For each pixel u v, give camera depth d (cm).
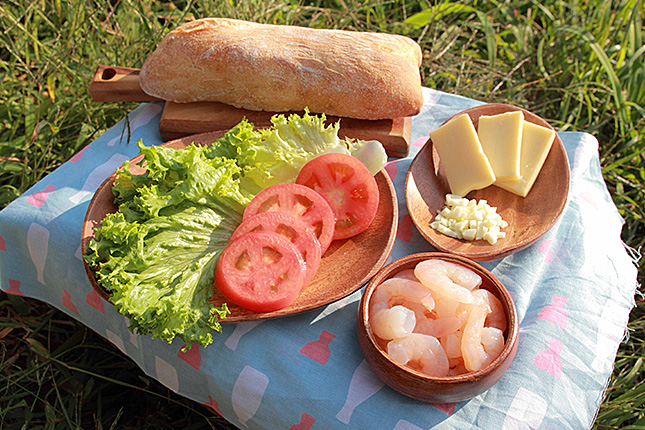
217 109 81
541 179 75
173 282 62
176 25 106
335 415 60
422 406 60
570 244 72
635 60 112
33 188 74
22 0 107
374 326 60
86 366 85
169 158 67
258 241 62
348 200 68
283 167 70
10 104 103
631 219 102
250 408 63
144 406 84
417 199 74
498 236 70
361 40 80
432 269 61
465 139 75
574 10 121
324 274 66
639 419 80
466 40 128
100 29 105
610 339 66
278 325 64
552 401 61
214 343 64
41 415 81
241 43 78
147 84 81
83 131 100
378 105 78
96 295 69
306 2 131
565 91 112
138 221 65
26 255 73
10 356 87
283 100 79
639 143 106
